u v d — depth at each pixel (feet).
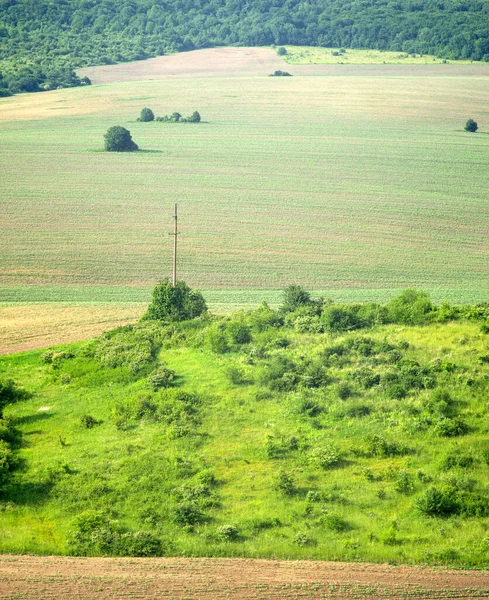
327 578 278.26
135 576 279.28
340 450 372.99
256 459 371.76
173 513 326.65
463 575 280.72
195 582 275.18
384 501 332.39
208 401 428.97
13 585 272.51
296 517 322.55
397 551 295.48
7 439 401.70
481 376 428.15
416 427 386.93
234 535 309.01
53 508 337.11
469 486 337.52
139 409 422.00
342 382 433.89
